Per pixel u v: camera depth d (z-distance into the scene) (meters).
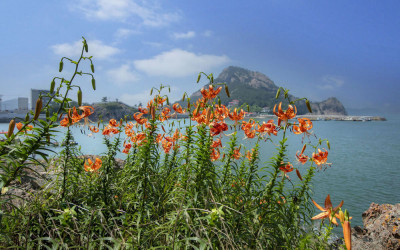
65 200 2.81
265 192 2.86
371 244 3.90
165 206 2.95
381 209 4.53
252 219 2.81
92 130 3.79
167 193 2.92
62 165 2.98
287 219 2.69
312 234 2.76
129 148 4.09
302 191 3.14
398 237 3.74
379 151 28.66
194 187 2.81
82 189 3.17
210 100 3.26
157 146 3.26
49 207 2.65
